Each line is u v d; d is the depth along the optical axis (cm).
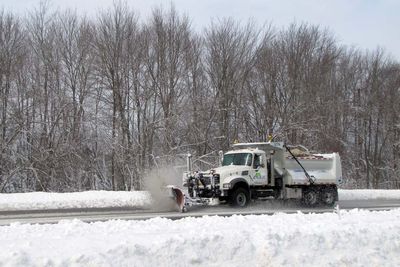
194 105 5822
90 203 3225
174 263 1323
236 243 1437
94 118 5697
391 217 2141
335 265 1452
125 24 5975
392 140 7725
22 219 2395
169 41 5991
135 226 1750
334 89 7306
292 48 6812
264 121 6412
